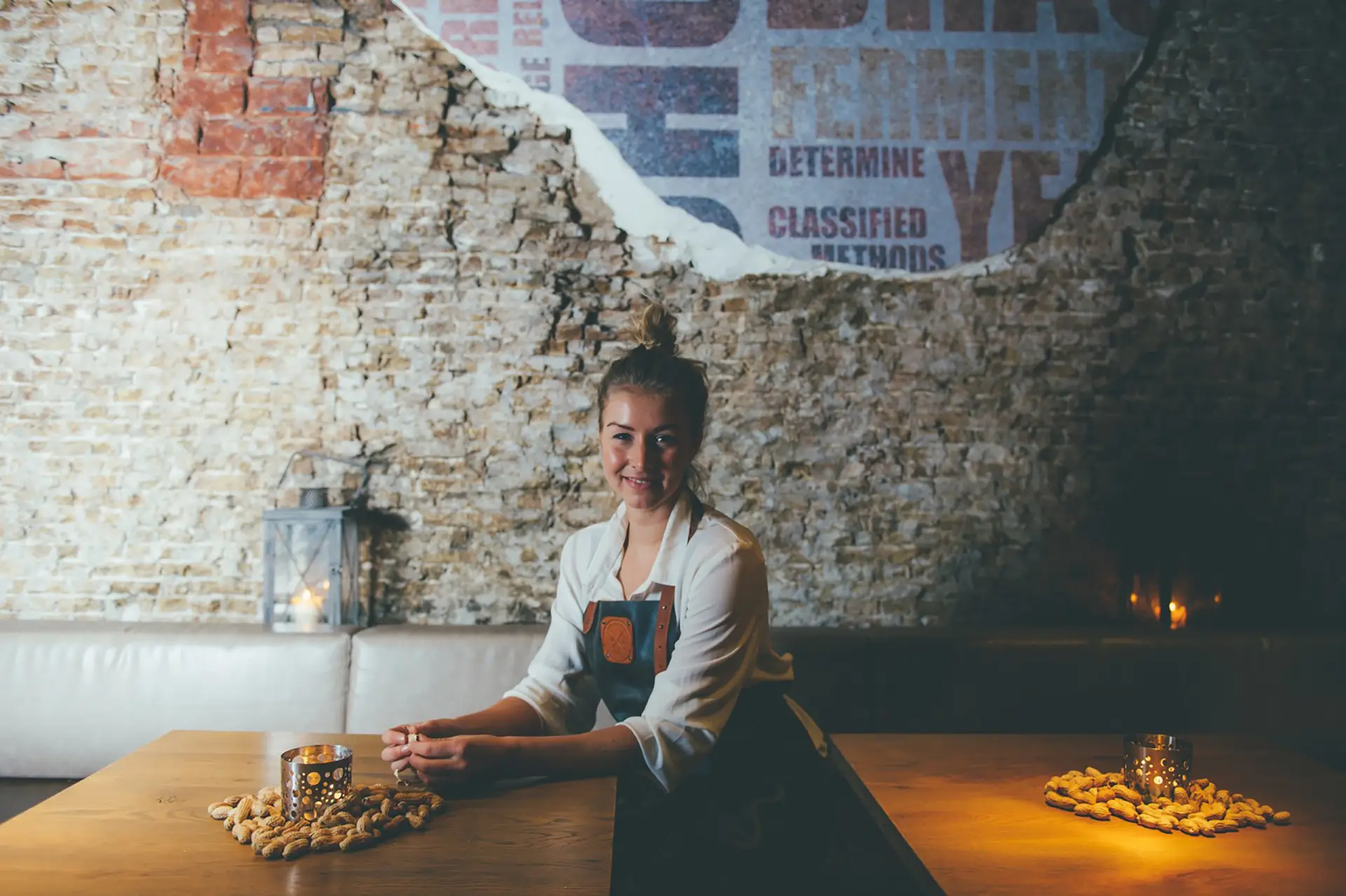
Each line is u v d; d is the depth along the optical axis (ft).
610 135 8.51
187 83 8.32
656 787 4.79
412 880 3.12
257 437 8.32
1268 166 8.73
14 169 8.23
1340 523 8.67
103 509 8.22
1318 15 8.72
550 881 3.12
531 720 4.89
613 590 5.03
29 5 8.28
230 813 3.65
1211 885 3.26
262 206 8.35
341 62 8.41
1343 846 3.64
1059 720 7.54
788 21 8.58
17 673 7.34
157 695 7.35
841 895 4.49
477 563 8.41
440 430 8.42
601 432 5.03
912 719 7.54
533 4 8.49
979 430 8.63
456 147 8.46
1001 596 8.57
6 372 8.21
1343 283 8.70
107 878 3.09
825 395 8.57
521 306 8.48
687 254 8.55
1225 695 7.54
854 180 8.57
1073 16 8.67
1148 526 8.61
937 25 8.63
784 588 8.51
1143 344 8.68
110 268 8.27
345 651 7.47
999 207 8.63
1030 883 3.28
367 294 8.39
